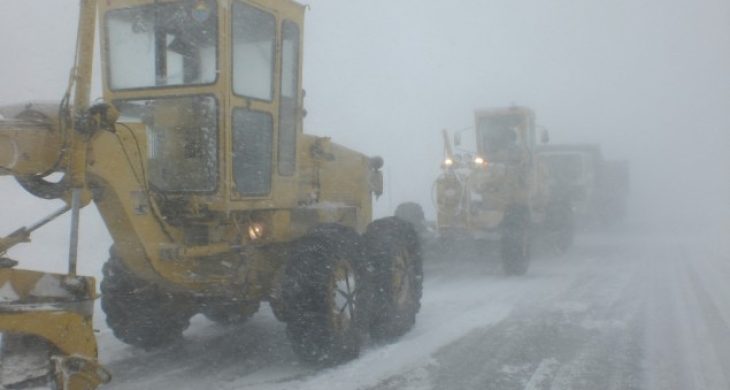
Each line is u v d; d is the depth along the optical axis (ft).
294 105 20.61
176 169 17.80
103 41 18.69
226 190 17.31
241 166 18.06
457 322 24.93
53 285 13.44
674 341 22.20
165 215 17.57
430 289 32.50
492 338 22.43
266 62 18.94
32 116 13.57
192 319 25.12
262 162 19.03
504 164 40.22
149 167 17.98
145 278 17.03
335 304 18.93
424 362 19.53
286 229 20.24
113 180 14.58
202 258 17.61
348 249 19.47
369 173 26.48
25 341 13.01
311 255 18.60
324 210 22.15
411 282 23.90
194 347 21.11
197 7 17.24
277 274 20.15
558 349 21.06
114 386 17.19
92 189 14.62
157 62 18.03
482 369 18.86
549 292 31.63
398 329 22.29
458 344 21.62
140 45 18.25
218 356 20.08
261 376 18.08
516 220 37.06
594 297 30.32
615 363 19.57
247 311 21.95
